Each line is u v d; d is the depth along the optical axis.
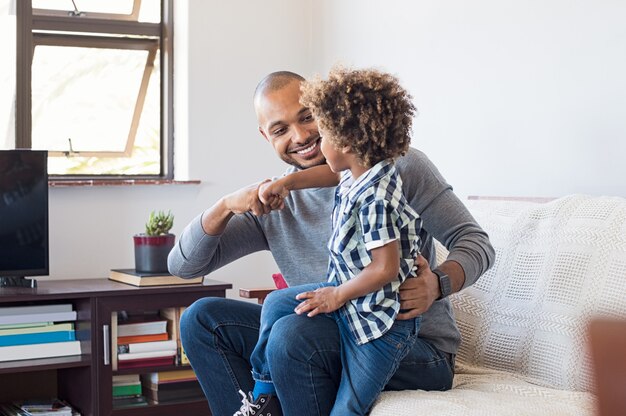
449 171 2.93
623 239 1.81
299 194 1.98
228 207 1.89
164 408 3.03
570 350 1.78
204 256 2.00
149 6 3.73
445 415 1.49
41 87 3.57
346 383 1.61
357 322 1.61
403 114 1.65
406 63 3.16
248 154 3.72
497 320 1.99
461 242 1.76
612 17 2.26
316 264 1.96
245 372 1.93
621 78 2.24
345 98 1.61
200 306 1.95
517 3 2.60
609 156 2.28
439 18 2.96
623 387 0.34
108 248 3.45
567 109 2.41
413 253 1.65
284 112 1.94
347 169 1.68
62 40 3.58
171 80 3.74
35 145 3.60
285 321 1.66
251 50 3.73
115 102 3.71
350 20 3.52
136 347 3.02
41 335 2.92
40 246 3.08
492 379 1.84
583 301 1.80
